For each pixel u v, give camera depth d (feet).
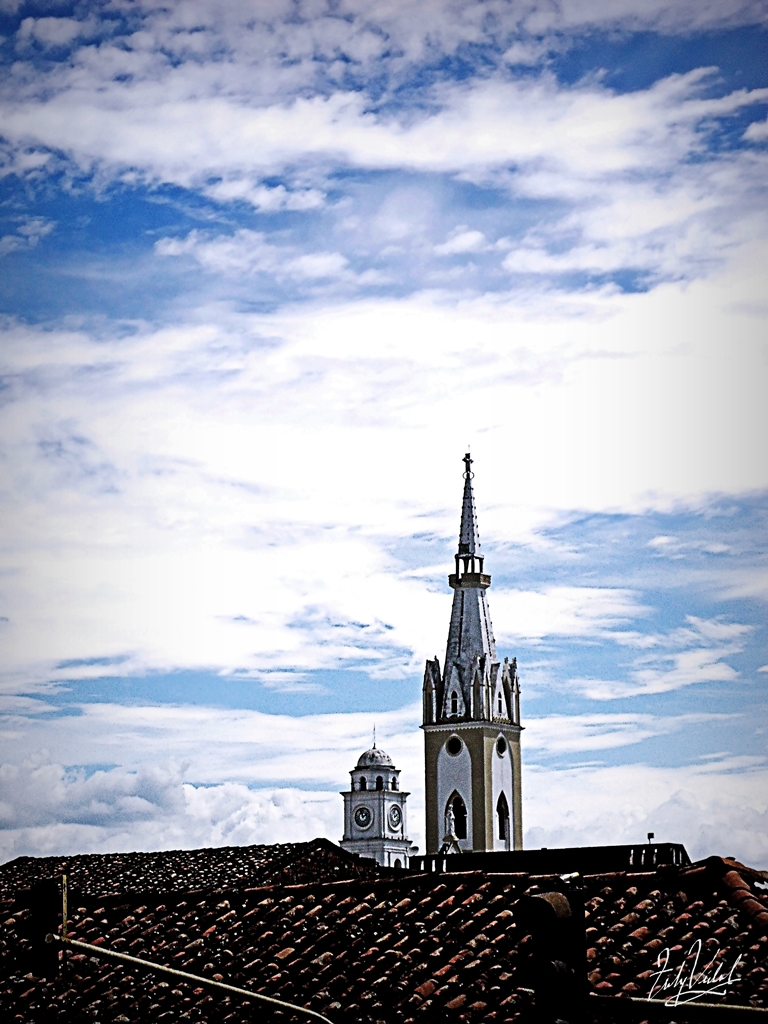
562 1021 75.66
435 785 629.10
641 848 161.27
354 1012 101.71
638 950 96.99
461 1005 98.37
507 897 110.83
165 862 206.39
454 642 640.58
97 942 121.90
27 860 217.36
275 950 114.01
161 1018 109.19
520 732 647.56
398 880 118.52
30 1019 112.68
